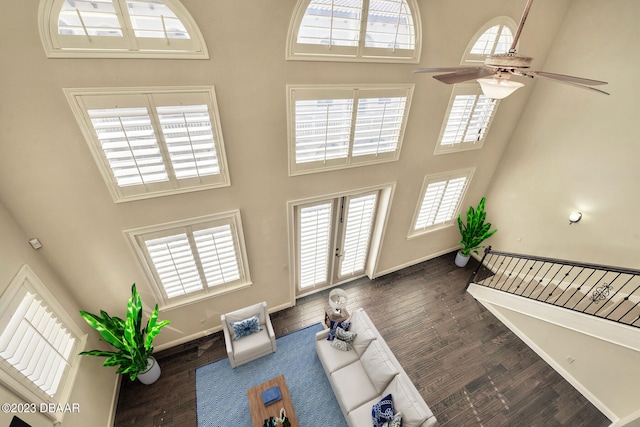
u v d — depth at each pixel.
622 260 3.42
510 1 3.13
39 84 1.87
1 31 1.67
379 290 4.68
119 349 2.90
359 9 2.52
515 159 4.50
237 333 3.37
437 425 3.02
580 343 3.25
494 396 3.29
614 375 3.01
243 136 2.66
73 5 1.80
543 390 3.36
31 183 2.12
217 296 3.54
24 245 2.20
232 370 3.42
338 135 3.11
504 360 3.67
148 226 2.72
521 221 4.59
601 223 3.58
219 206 2.93
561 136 3.85
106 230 2.57
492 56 1.73
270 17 2.25
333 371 3.07
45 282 2.35
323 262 4.20
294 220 3.64
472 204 5.09
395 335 3.95
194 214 2.85
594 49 3.37
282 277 3.91
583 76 3.53
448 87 3.43
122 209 2.54
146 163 2.41
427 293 4.65
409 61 2.99
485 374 3.51
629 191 3.27
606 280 3.59
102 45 1.92
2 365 1.72
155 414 3.01
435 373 3.50
